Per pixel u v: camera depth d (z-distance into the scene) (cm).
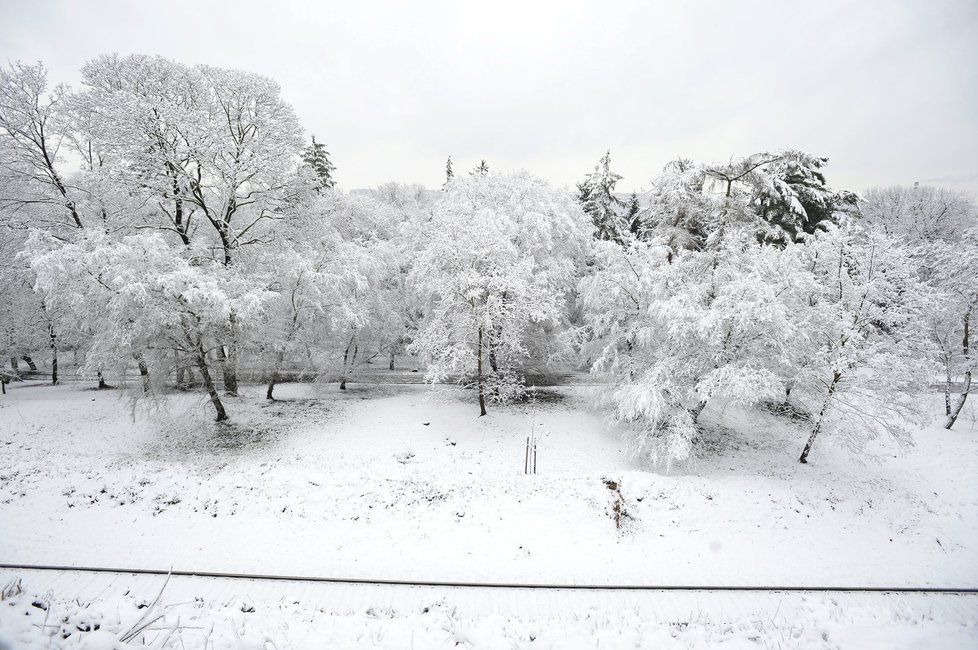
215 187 1992
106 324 1812
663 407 1734
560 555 1230
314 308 2197
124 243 1716
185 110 1862
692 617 986
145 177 1917
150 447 1866
